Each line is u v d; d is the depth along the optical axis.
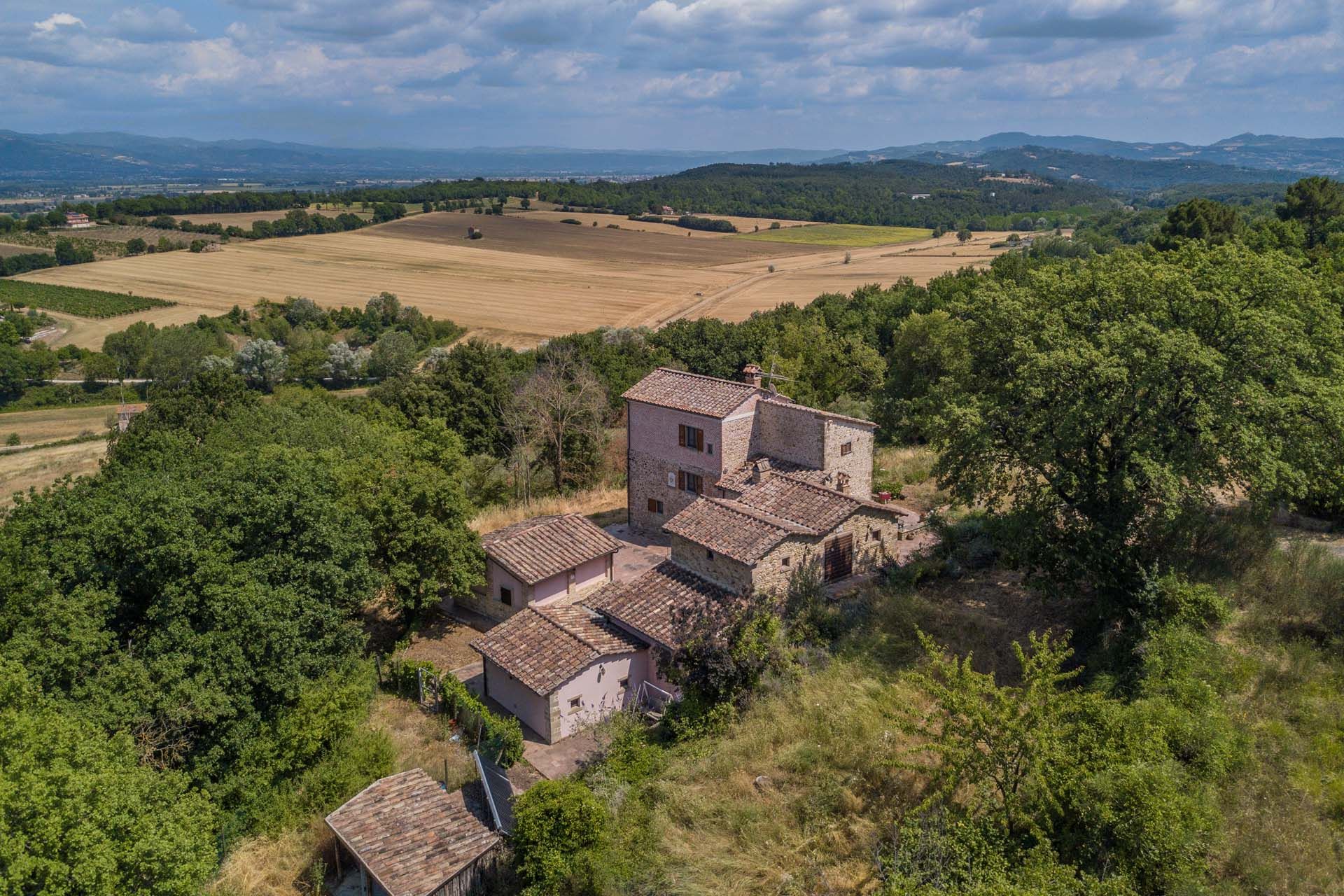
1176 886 15.09
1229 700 20.17
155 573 26.72
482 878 19.47
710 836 19.22
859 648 26.09
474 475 48.00
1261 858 15.95
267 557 27.42
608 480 51.44
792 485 31.83
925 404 32.72
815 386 66.81
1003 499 35.97
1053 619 27.06
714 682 24.19
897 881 14.84
